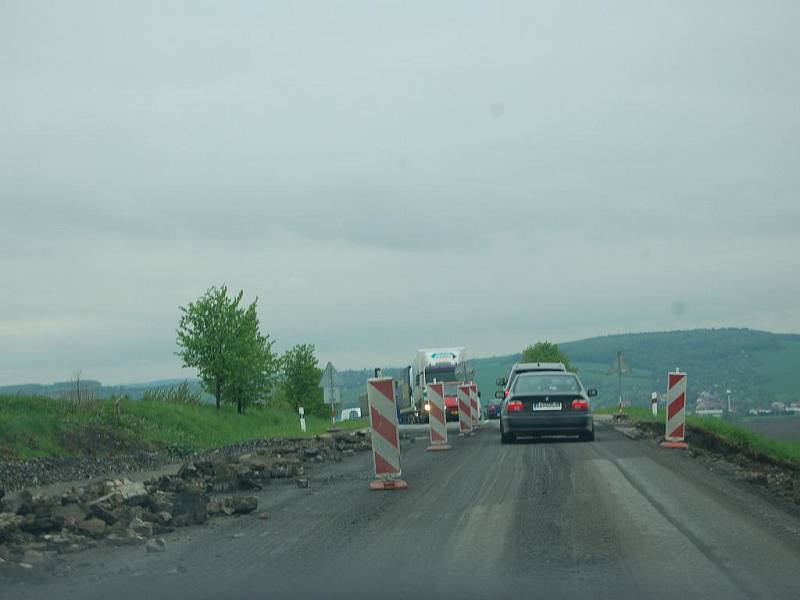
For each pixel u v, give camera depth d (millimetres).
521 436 33188
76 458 29969
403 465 23094
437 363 66875
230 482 18219
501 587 8758
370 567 9898
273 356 58000
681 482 17172
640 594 8406
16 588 9484
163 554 11227
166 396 52375
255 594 8820
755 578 9039
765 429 53031
